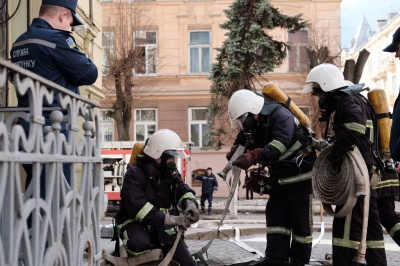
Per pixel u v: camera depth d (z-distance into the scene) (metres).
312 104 20.17
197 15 28.56
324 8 27.05
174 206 5.26
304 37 27.27
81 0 9.45
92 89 10.25
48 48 4.05
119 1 24.91
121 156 17.33
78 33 9.38
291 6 27.17
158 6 28.52
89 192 3.99
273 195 5.79
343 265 5.04
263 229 11.02
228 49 20.28
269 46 19.94
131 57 24.27
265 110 5.56
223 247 8.23
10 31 6.55
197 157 28.11
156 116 28.67
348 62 15.09
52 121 3.26
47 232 3.15
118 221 5.21
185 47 28.58
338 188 4.95
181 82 28.53
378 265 5.08
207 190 20.11
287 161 5.61
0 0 6.32
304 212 5.66
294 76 26.81
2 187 2.51
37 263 2.97
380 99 5.25
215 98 21.81
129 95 24.33
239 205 22.42
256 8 20.30
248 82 20.61
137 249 5.01
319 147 5.47
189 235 9.19
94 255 4.20
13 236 2.65
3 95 6.12
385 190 5.49
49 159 3.10
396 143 3.75
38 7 7.21
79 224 3.74
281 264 5.69
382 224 5.69
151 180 5.06
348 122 4.87
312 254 7.69
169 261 4.84
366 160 4.98
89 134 4.00
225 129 24.36
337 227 5.10
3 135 2.50
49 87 3.09
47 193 3.15
